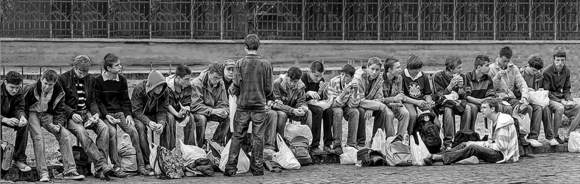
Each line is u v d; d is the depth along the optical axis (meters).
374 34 24.12
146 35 22.92
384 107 14.33
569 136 15.60
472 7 24.55
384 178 12.52
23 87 12.49
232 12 23.41
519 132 14.91
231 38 23.44
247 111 12.91
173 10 23.08
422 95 14.70
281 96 13.97
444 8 24.41
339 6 23.92
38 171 12.16
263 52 23.50
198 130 13.61
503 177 12.57
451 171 13.18
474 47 24.58
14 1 22.28
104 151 12.51
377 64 14.30
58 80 12.45
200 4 23.23
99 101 12.88
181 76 13.39
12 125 11.94
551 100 15.75
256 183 12.12
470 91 14.94
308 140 13.99
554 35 25.00
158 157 12.59
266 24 23.59
